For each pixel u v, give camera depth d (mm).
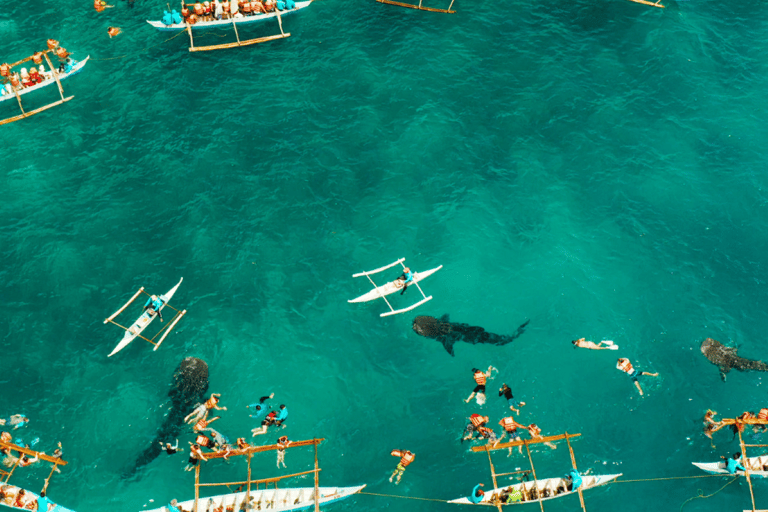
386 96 46281
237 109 45688
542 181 41969
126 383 33688
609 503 30688
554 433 32500
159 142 43781
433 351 35219
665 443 32281
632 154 43219
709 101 46094
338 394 33688
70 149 43312
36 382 33750
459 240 39375
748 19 51656
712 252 38969
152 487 30828
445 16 51688
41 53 46969
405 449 32031
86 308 36469
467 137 44062
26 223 39688
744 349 35125
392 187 41625
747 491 31062
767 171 42438
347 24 51219
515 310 36719
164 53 49156
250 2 50625
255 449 30578
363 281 37781
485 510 30359
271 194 41250
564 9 52125
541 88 46781
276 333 35719
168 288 37312
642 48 49219
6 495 29984
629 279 37875
